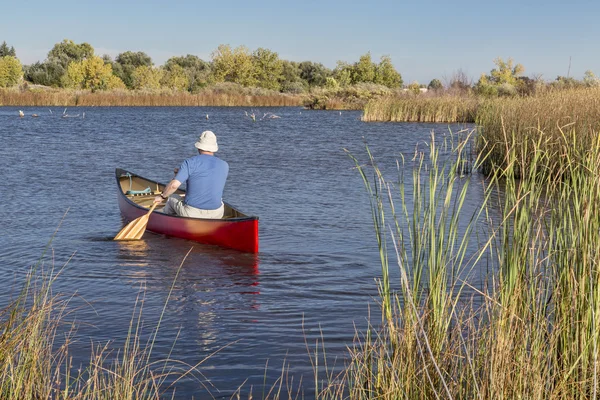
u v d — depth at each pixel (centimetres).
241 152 2020
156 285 645
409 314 334
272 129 3103
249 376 429
